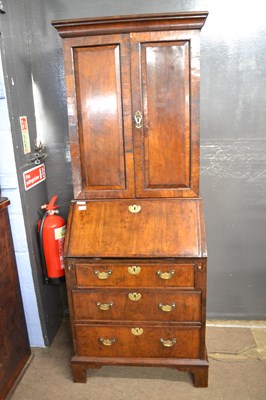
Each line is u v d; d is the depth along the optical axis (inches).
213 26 73.1
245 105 76.7
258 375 71.6
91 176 67.5
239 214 83.3
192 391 68.2
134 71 61.2
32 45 77.4
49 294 83.2
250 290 88.0
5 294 68.6
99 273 64.2
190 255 61.0
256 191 81.4
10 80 67.1
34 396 68.2
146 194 67.2
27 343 78.5
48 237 74.4
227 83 75.8
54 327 86.2
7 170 69.8
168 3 72.8
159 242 62.8
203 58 74.9
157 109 62.8
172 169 65.5
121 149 65.4
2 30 64.1
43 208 77.2
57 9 75.0
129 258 62.7
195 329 65.5
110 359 69.2
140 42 59.9
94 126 64.9
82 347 69.5
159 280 63.4
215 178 81.4
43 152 82.0
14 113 68.5
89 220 66.7
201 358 67.2
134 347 68.1
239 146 79.0
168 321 65.7
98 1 73.9
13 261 73.2
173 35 59.0
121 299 65.3
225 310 89.9
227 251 85.9
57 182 85.6
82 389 69.7
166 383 70.5
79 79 63.1
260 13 71.8
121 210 66.9
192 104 62.0
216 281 88.1
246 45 73.5
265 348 79.2
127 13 74.0
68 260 64.3
